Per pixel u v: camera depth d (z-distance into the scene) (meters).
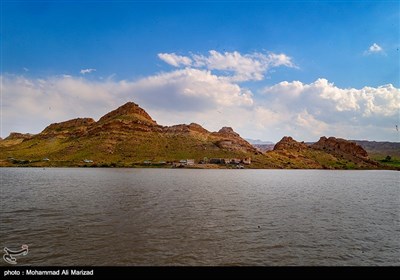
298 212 60.59
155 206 65.12
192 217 53.25
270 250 35.41
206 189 109.00
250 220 51.44
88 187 110.25
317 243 38.50
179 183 136.88
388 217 57.66
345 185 145.75
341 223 50.72
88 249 34.56
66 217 51.72
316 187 128.75
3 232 41.19
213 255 33.41
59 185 118.31
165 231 42.81
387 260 33.16
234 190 107.31
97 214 54.72
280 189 115.06
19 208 60.75
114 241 37.56
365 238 41.38
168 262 31.14
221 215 55.59
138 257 32.38
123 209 60.44
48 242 36.84
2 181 138.75
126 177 179.62
